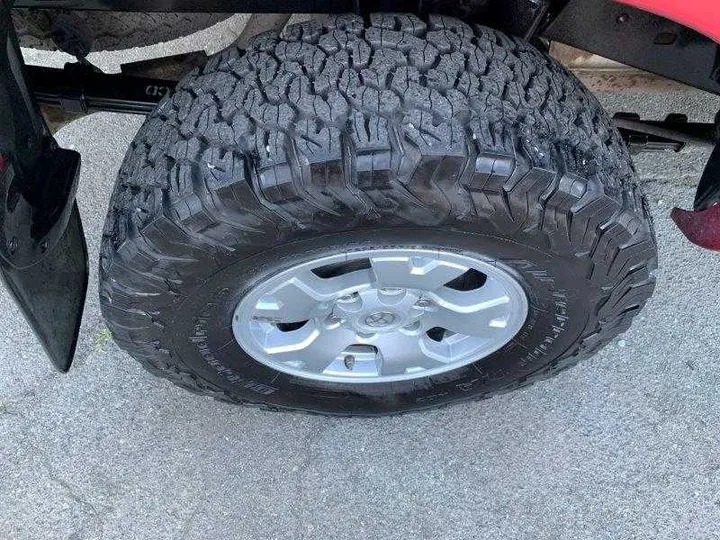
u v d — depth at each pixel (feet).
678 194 9.71
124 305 5.85
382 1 5.67
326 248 5.45
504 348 6.89
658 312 8.79
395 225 5.16
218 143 4.95
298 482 7.78
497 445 7.97
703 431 8.03
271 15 7.12
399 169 4.70
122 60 10.65
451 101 4.84
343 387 7.41
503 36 5.46
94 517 7.63
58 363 6.54
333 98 4.87
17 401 8.33
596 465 7.84
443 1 5.60
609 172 5.19
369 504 7.64
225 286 5.70
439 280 5.98
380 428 8.09
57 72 6.90
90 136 10.29
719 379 8.36
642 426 8.07
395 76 4.93
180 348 6.47
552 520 7.52
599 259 5.54
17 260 5.11
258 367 6.95
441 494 7.69
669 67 6.01
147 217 5.11
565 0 5.54
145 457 7.96
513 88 5.05
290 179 4.75
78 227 6.89
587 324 6.45
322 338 6.82
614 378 8.36
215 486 7.77
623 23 5.72
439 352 7.12
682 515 7.54
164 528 7.56
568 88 5.48
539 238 5.30
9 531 7.55
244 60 5.36
